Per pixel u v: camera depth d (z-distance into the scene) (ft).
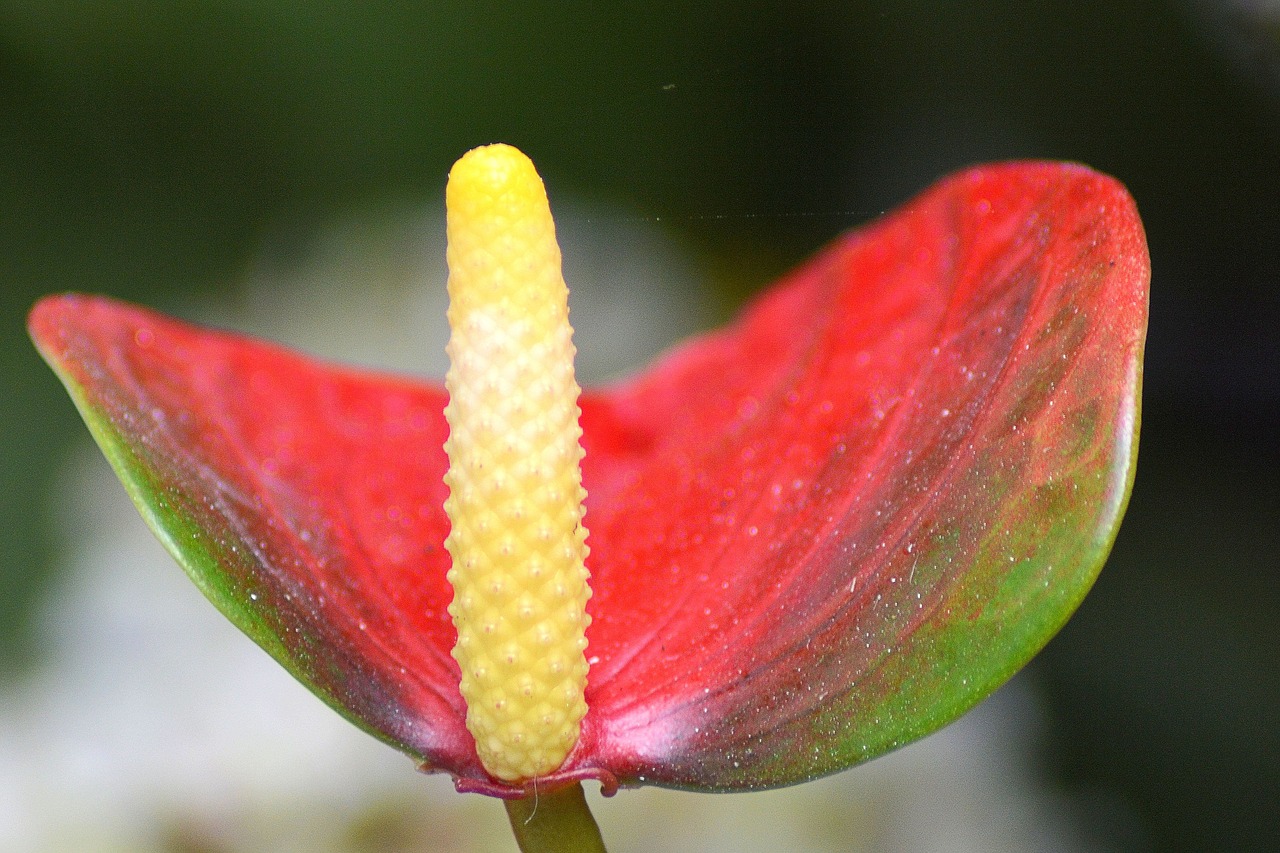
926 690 0.86
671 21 2.60
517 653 0.89
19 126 2.81
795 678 0.88
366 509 0.95
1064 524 0.85
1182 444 2.51
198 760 1.88
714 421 0.98
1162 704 2.31
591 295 2.73
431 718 0.91
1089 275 0.88
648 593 0.93
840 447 0.94
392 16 2.73
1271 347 2.34
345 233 2.80
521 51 2.71
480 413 0.90
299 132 2.85
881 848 1.92
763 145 2.59
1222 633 2.35
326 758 1.88
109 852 1.84
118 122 2.83
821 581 0.90
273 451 0.95
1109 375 0.86
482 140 2.75
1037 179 0.92
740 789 0.87
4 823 1.87
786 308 1.00
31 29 2.73
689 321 2.74
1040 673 2.41
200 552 0.91
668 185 2.68
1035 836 2.05
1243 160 2.18
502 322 0.90
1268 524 2.43
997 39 2.29
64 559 2.49
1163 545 2.48
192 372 0.96
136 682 2.05
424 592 0.94
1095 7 2.16
